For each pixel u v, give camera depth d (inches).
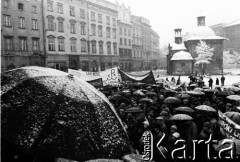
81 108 141.7
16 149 122.0
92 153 133.0
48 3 1813.5
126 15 3216.0
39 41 1743.4
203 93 537.3
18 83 136.9
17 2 1581.0
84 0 2144.4
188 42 2906.0
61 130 128.4
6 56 1498.5
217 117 365.4
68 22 1987.0
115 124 153.0
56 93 138.5
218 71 2778.1
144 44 4013.3
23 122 122.3
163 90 629.0
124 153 147.5
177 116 305.9
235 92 626.8
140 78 761.6
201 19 3024.1
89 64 2219.5
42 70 157.2
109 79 711.7
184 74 2691.9
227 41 4055.1
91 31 2242.9
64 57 1942.7
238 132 286.4
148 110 386.3
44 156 122.1
